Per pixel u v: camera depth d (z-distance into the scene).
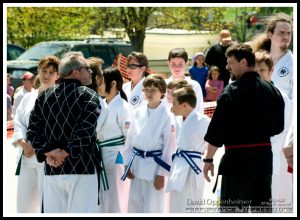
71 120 7.30
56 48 21.89
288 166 8.22
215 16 24.52
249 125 7.14
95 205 7.50
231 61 7.29
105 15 23.72
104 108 7.54
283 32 8.95
